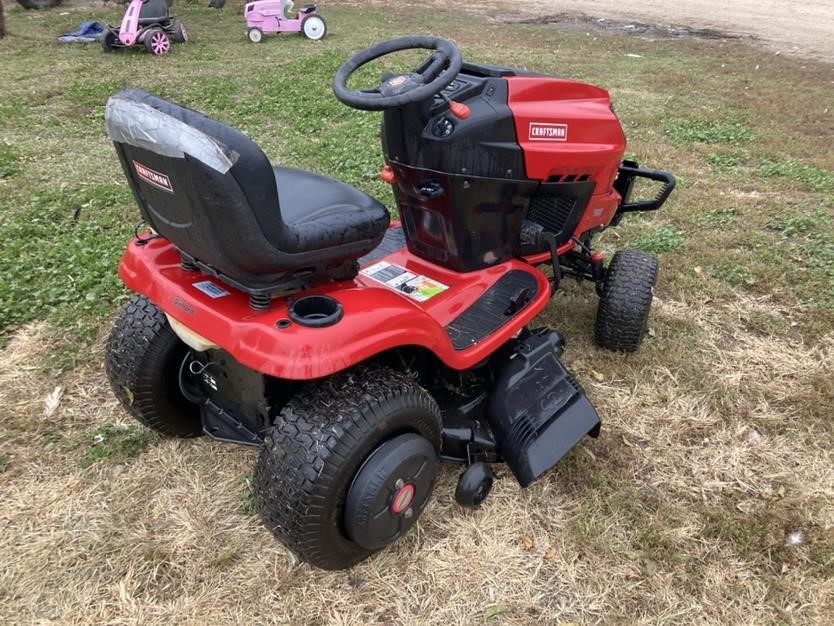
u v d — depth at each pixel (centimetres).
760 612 247
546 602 249
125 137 207
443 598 249
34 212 520
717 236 521
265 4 1257
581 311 423
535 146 312
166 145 190
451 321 296
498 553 266
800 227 533
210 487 290
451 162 293
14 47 1141
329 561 235
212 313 221
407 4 1777
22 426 319
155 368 274
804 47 1339
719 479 306
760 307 434
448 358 257
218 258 206
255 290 217
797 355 391
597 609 246
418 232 330
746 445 327
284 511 216
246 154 187
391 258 342
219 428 283
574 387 293
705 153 709
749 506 292
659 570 261
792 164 672
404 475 231
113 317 396
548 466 269
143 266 250
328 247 219
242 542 266
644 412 344
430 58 288
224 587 249
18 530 268
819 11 1742
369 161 630
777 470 312
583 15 1647
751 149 727
